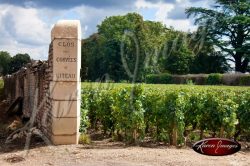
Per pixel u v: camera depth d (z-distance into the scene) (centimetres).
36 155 1010
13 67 6581
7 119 1981
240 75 4612
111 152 1026
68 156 988
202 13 6488
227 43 6769
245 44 6838
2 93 3825
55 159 963
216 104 1287
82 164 906
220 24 6538
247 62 6950
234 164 924
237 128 1374
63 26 1145
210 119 1297
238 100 1382
